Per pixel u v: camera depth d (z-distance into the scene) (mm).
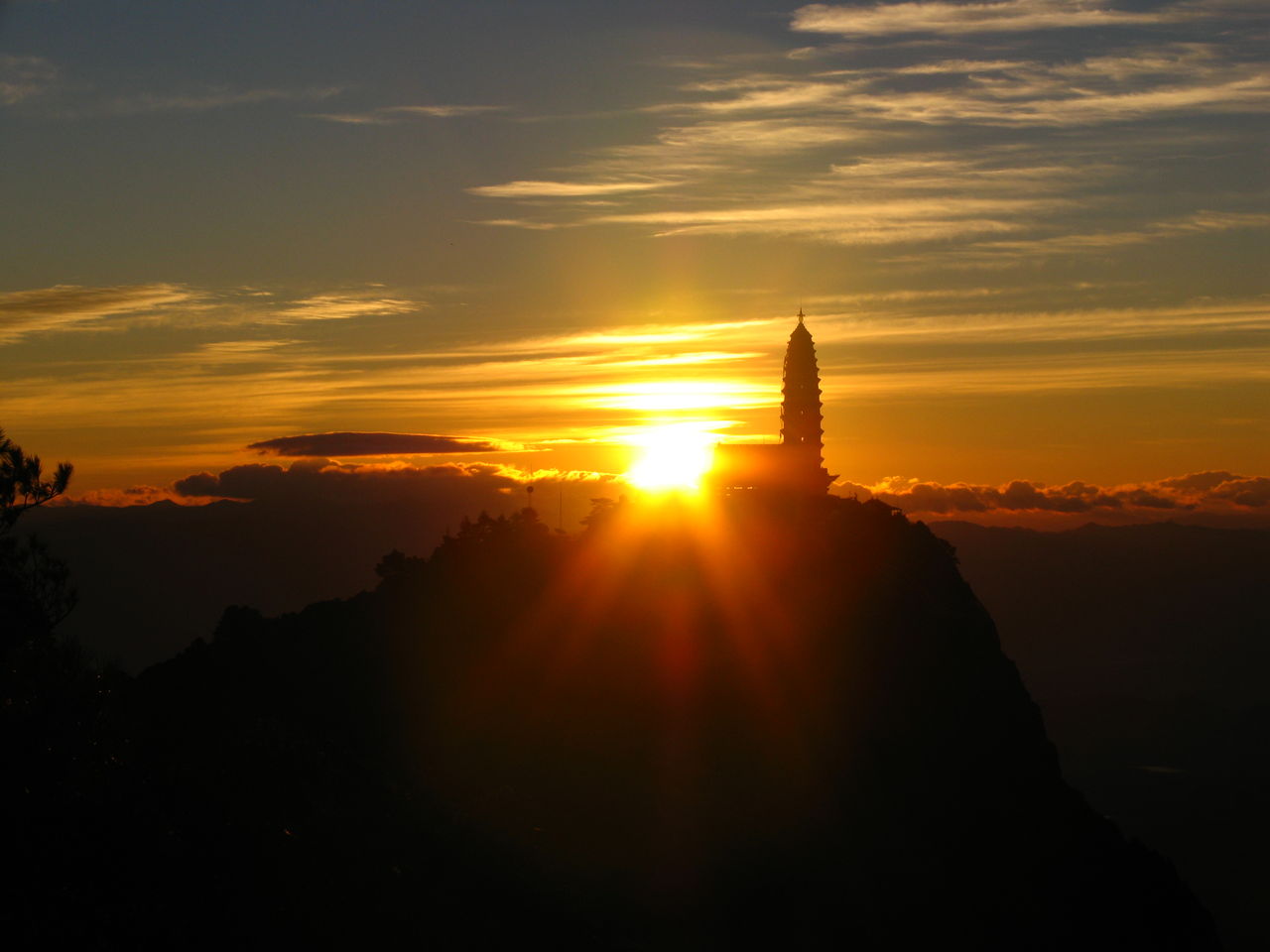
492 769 80000
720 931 67500
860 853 79562
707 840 75000
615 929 58656
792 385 130875
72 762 38562
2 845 35531
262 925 38656
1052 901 86188
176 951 35594
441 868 51938
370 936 41844
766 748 85875
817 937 71375
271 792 48594
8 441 46438
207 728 58125
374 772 62531
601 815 74625
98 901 35656
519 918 51656
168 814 40875
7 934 33094
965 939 78375
